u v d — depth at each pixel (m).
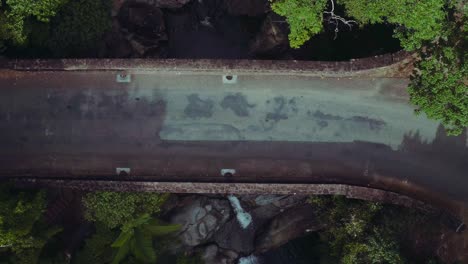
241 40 29.22
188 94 24.83
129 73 24.72
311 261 27.91
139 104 24.84
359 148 24.88
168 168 24.83
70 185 24.30
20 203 21.25
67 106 24.77
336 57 26.25
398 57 23.88
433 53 21.84
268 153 24.91
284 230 28.19
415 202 24.08
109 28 26.02
